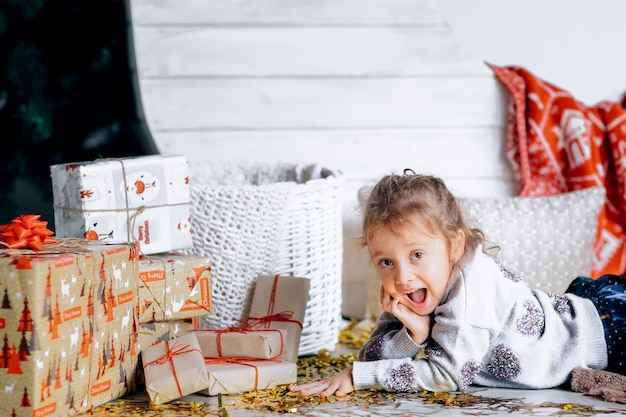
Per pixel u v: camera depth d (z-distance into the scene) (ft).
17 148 8.74
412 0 8.91
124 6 8.78
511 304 5.90
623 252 8.61
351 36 8.89
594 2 9.05
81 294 5.21
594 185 8.56
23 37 8.70
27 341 4.81
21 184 8.75
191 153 8.93
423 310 5.76
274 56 8.87
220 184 8.32
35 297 4.80
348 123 8.95
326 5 8.85
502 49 9.05
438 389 5.79
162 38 8.81
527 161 8.75
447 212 5.84
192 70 8.85
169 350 5.79
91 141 8.84
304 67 8.89
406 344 5.86
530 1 9.02
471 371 5.76
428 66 8.95
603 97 9.12
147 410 5.44
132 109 8.87
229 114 8.89
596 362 6.07
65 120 8.80
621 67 9.12
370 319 8.43
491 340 5.88
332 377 5.89
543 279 8.11
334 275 7.49
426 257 5.66
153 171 6.23
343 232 8.88
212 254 6.82
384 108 8.96
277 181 8.27
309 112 8.93
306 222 7.19
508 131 8.95
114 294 5.58
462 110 8.98
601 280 6.64
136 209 6.14
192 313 6.17
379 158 8.99
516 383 5.96
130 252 5.75
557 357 5.99
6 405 4.85
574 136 8.63
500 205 8.24
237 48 8.84
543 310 6.08
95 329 5.37
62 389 5.05
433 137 9.00
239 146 8.94
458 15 8.98
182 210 6.36
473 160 9.03
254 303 6.88
